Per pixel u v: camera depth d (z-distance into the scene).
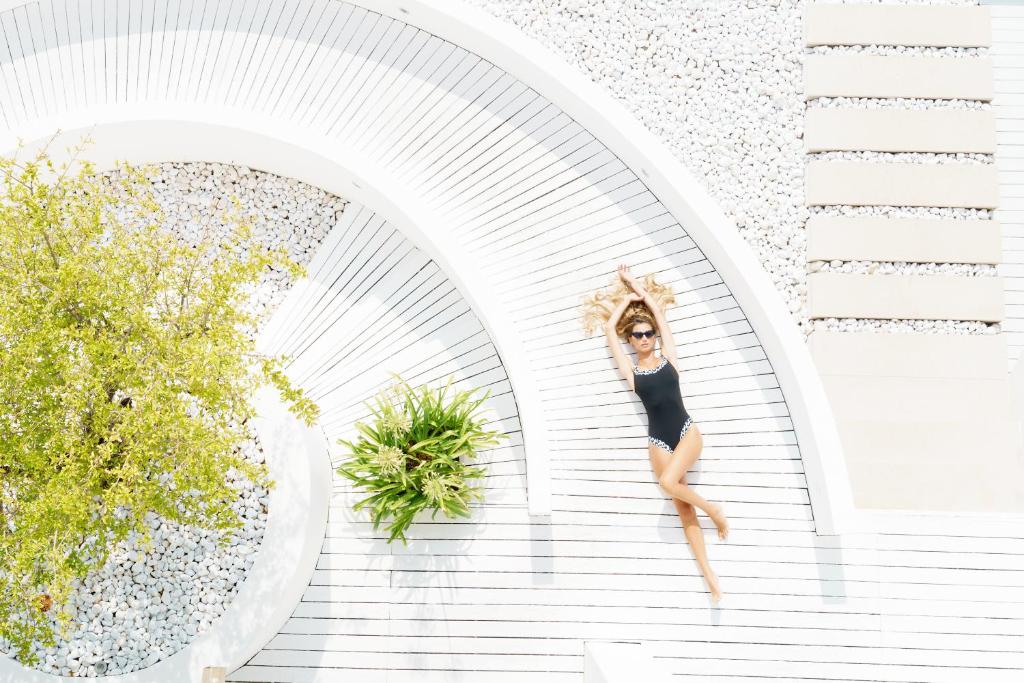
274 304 6.93
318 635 6.20
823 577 6.18
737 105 6.96
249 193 7.04
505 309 6.37
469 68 6.77
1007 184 6.94
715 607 6.16
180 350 4.90
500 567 6.27
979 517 6.24
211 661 5.76
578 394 6.48
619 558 6.26
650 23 7.02
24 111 6.66
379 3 6.64
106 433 4.85
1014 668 6.03
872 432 6.42
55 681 5.76
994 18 7.13
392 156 6.73
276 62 6.75
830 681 6.06
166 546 6.20
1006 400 6.53
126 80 6.70
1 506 4.88
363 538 6.33
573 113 6.67
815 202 6.76
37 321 4.78
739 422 6.38
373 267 6.88
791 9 7.07
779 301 6.18
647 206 6.64
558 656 6.15
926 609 6.12
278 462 5.89
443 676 6.14
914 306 6.62
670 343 6.28
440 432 6.25
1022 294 6.77
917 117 6.86
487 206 6.71
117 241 5.07
